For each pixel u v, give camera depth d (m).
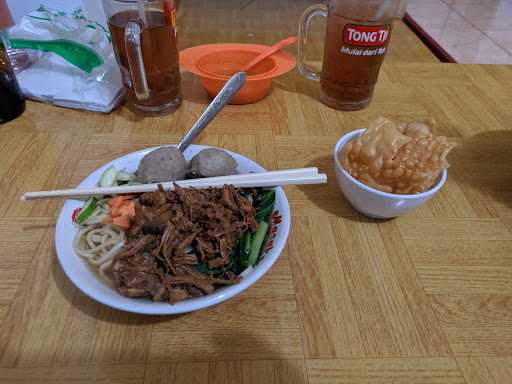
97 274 0.55
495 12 2.39
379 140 0.65
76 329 0.52
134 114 0.96
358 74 0.94
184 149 0.74
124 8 0.84
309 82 1.13
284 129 0.92
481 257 0.64
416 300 0.57
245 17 1.92
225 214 0.58
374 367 0.49
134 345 0.51
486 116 1.01
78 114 0.95
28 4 1.24
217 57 1.05
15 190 0.73
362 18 0.87
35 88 0.97
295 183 0.65
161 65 0.89
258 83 0.95
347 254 0.64
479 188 0.78
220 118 0.95
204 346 0.51
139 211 0.58
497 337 0.53
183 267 0.54
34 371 0.48
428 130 0.72
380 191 0.63
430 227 0.69
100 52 0.98
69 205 0.61
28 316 0.53
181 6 2.00
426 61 1.41
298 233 0.67
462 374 0.49
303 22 1.02
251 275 0.50
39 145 0.84
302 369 0.49
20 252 0.62
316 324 0.54
